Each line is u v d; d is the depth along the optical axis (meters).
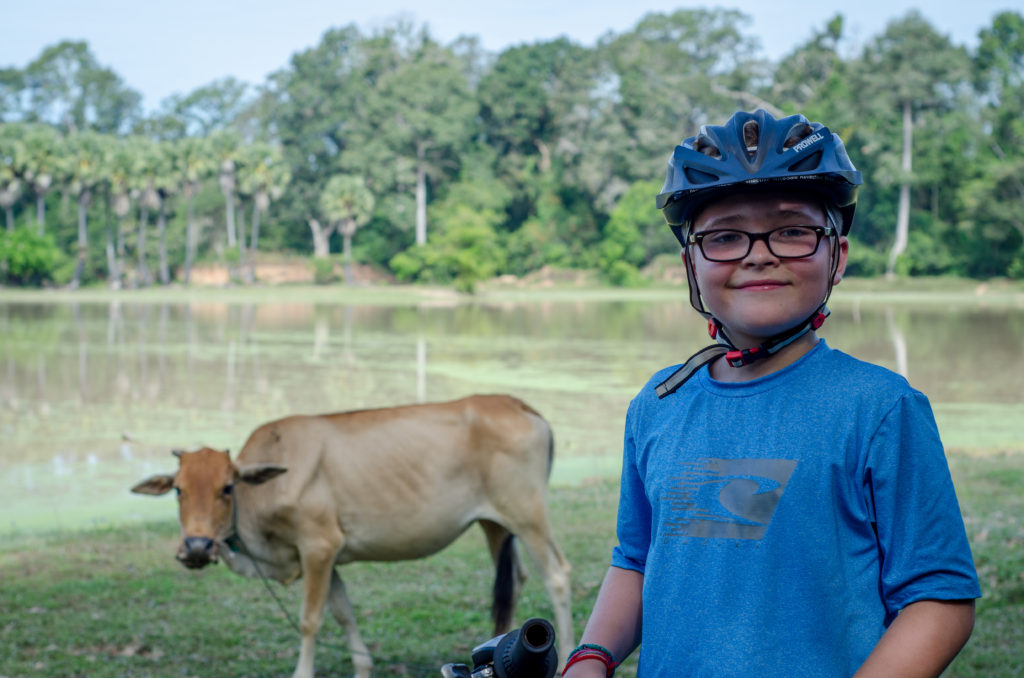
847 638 1.53
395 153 101.56
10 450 14.34
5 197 94.31
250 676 5.88
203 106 125.88
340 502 5.75
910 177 82.06
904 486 1.54
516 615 6.85
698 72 101.00
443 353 30.72
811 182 1.66
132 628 6.67
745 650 1.55
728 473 1.63
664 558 1.67
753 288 1.68
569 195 101.00
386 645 6.36
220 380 23.86
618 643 1.81
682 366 1.83
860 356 29.09
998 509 9.15
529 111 103.62
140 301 69.81
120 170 91.25
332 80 107.88
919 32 84.25
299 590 7.63
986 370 25.42
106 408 19.19
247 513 5.68
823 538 1.55
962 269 82.56
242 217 97.06
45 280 94.88
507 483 5.91
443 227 96.62
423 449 5.83
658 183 92.44
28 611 6.98
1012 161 77.94
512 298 74.31
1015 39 88.00
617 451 13.97
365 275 100.69
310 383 23.14
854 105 85.50
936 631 1.47
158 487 5.58
